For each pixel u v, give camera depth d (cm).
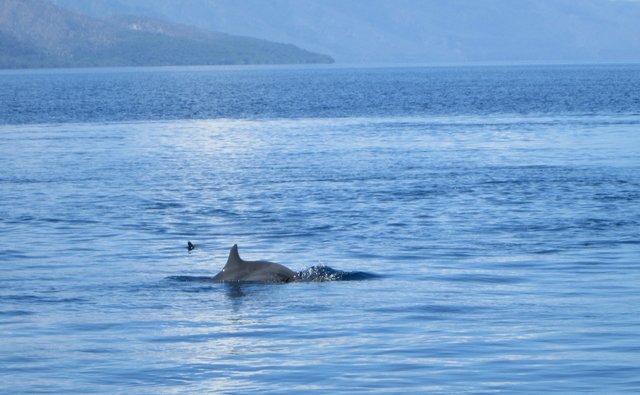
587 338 4450
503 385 3812
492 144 15100
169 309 5212
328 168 12169
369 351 4322
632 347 4284
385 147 14912
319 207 9019
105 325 4872
